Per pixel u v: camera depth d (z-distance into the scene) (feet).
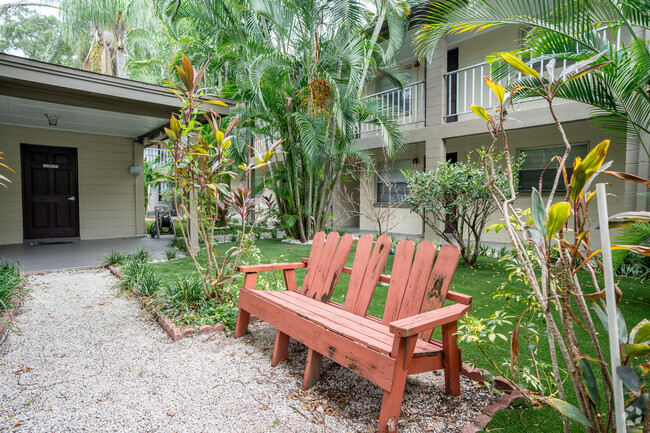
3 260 18.22
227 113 19.56
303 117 22.04
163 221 32.58
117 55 54.54
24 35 81.35
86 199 26.58
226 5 24.52
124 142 28.07
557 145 23.52
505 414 5.64
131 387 6.81
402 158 31.91
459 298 5.96
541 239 3.87
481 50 26.45
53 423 5.71
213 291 11.00
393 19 24.16
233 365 7.70
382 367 5.21
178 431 5.51
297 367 7.61
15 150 23.84
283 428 5.57
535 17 10.94
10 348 8.50
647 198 15.98
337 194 36.37
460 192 15.70
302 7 22.47
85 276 15.75
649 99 10.94
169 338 9.14
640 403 3.27
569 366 3.83
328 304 8.14
